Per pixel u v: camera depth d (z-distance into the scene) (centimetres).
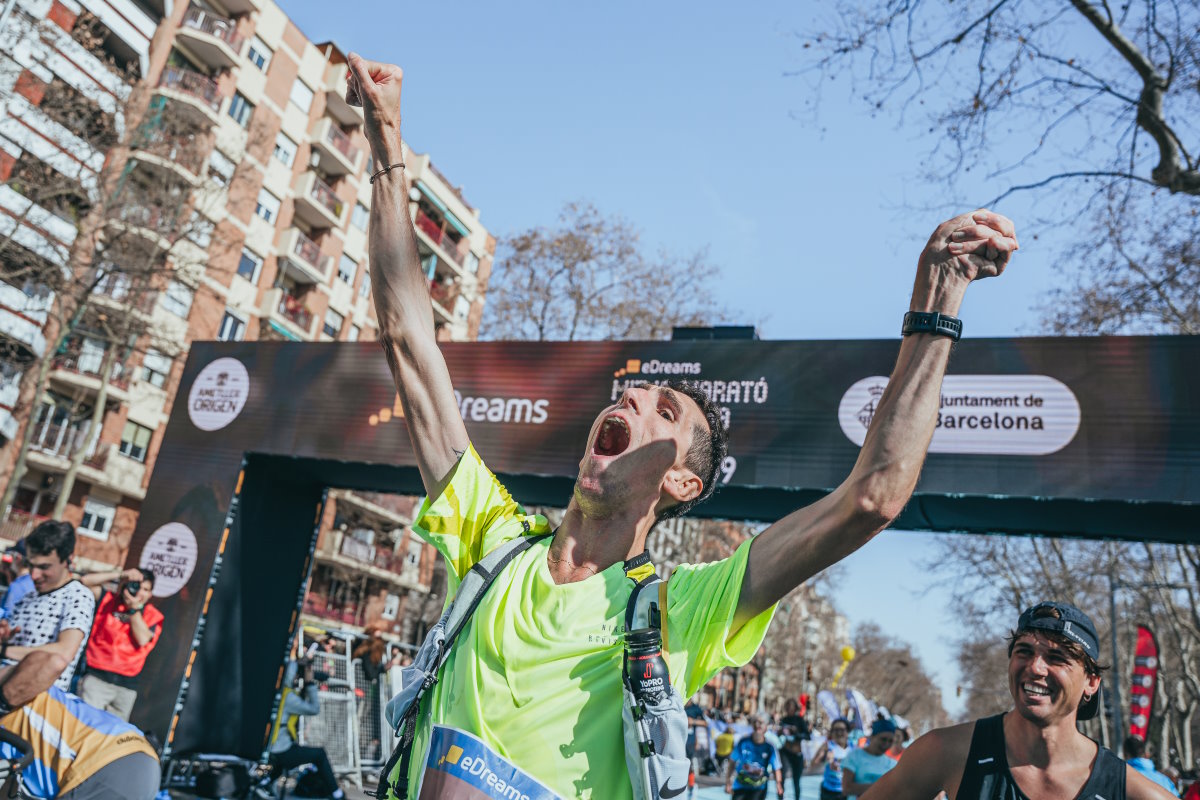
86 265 2123
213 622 1049
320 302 3694
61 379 2767
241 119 3328
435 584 3669
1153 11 1018
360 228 3959
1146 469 776
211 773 982
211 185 2611
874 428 138
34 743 355
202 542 1060
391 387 1052
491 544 167
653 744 133
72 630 370
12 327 2333
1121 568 2827
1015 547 3003
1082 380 808
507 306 2555
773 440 891
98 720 369
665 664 136
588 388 963
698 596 146
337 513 3856
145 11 3005
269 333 3409
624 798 137
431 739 144
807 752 2522
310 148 3675
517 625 149
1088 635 271
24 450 2069
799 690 6669
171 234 2305
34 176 2216
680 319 2555
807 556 138
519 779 136
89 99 2197
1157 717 3095
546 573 156
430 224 4203
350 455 1039
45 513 2858
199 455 1091
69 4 2553
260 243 3400
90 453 2875
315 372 1079
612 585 151
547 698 141
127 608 904
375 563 3922
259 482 1104
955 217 147
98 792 355
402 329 180
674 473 169
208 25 3209
